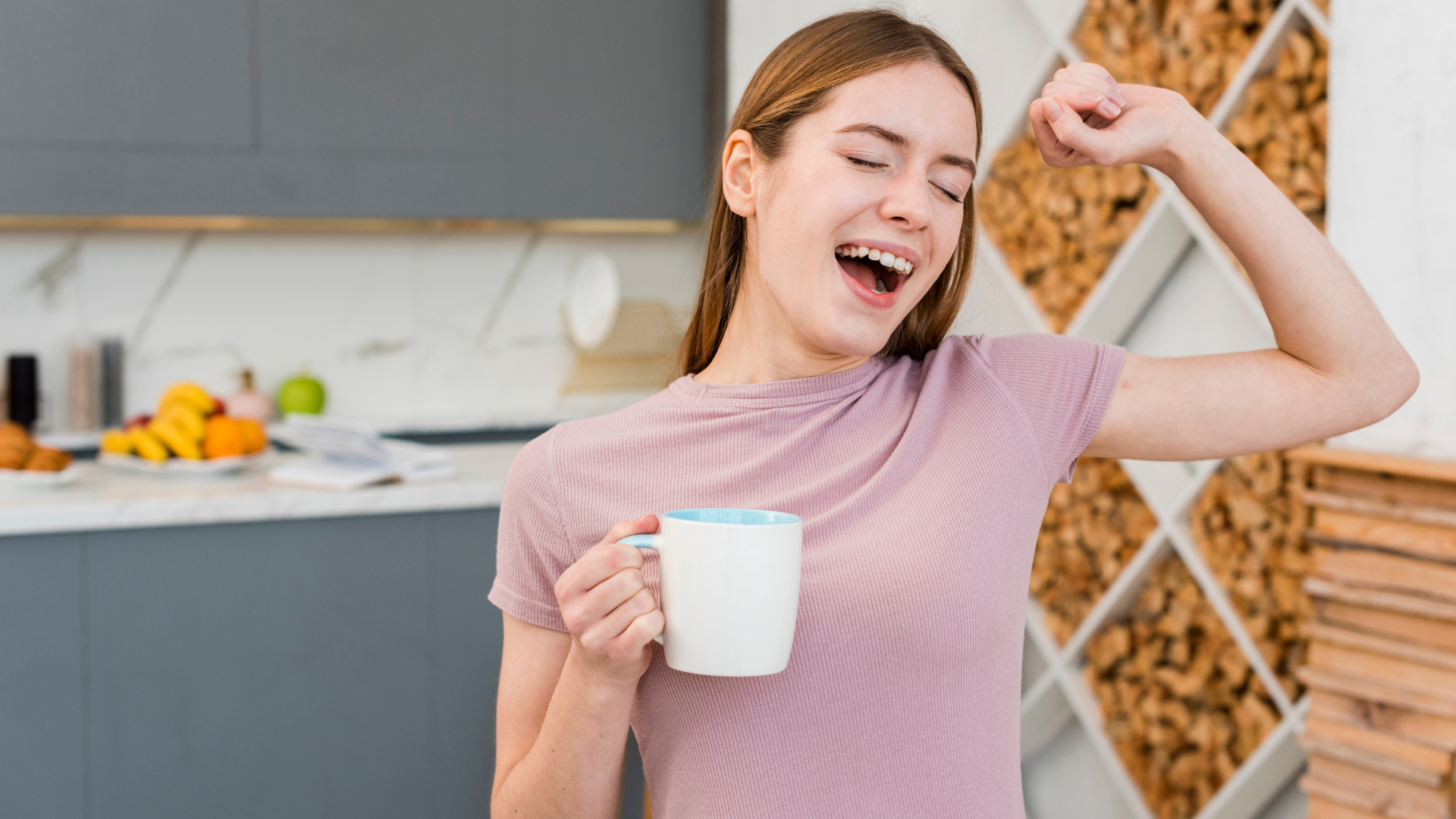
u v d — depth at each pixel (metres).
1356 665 1.45
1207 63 1.87
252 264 3.21
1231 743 1.94
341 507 2.12
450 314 3.45
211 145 2.77
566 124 3.13
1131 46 2.02
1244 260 0.84
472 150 3.03
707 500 0.80
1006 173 2.29
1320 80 1.73
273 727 2.10
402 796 2.21
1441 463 1.35
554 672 0.83
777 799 0.75
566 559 0.81
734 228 0.93
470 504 2.24
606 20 3.15
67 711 1.97
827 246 0.77
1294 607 1.80
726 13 3.24
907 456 0.81
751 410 0.83
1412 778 1.38
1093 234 2.09
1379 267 1.45
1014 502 0.80
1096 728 2.15
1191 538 1.96
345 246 3.31
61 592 1.96
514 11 3.05
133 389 3.11
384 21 2.91
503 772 0.82
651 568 0.77
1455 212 1.37
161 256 3.11
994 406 0.83
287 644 2.10
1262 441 0.85
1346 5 1.46
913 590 0.75
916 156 0.76
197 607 2.04
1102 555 2.15
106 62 2.66
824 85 0.77
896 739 0.75
